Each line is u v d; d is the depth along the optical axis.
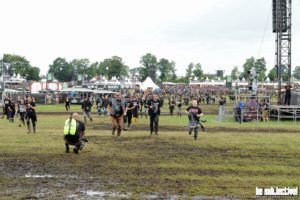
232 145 18.95
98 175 12.27
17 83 105.88
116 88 102.50
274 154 16.33
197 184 11.09
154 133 24.30
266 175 12.30
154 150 17.33
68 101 52.16
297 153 16.59
